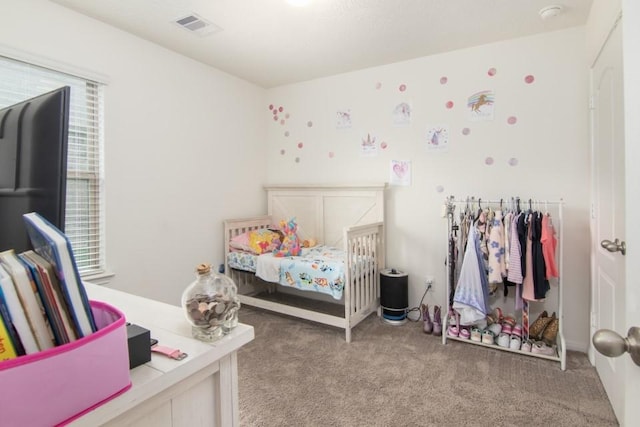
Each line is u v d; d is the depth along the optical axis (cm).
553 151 262
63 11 227
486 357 246
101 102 250
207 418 85
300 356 251
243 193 374
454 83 297
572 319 258
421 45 284
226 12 232
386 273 318
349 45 283
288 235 332
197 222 323
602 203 211
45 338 57
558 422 178
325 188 362
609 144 193
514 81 273
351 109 349
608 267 196
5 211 73
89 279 244
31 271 56
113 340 62
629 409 70
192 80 315
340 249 346
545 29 256
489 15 235
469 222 270
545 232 234
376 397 201
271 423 179
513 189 276
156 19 243
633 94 66
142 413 70
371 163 341
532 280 237
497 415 184
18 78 211
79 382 56
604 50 201
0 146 75
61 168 65
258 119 392
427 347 263
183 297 90
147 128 279
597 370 222
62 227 66
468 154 293
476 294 251
